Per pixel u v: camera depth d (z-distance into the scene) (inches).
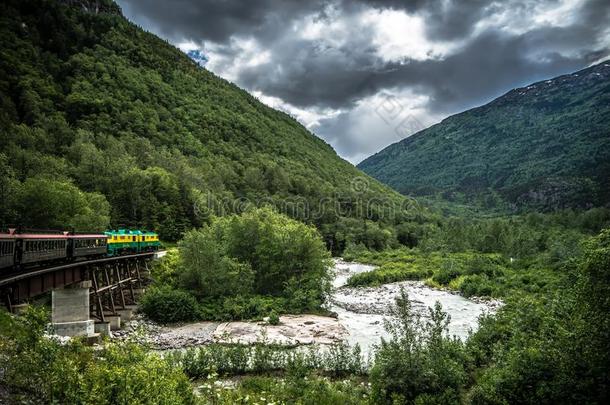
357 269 3971.5
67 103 6422.2
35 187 2440.9
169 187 4532.5
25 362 477.4
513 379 757.9
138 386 498.3
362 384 960.9
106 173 4375.0
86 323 1245.7
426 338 891.4
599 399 684.7
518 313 1032.2
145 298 1807.3
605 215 5787.4
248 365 1114.7
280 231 2298.2
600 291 698.2
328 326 1633.9
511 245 3981.3
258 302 1907.0
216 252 2046.0
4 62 6466.5
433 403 767.7
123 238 1923.0
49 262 1134.4
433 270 3361.2
